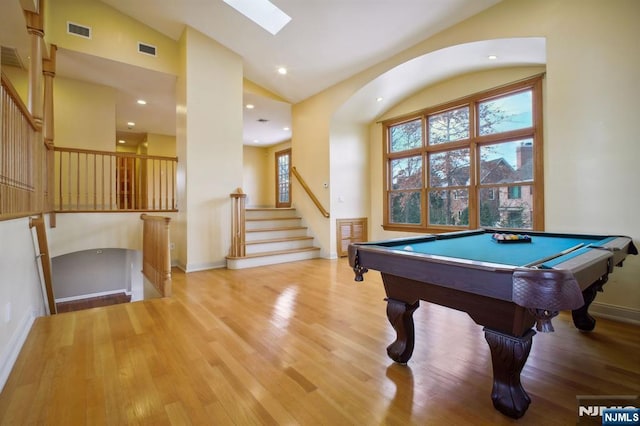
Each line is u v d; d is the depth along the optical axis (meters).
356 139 6.05
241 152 5.06
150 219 4.14
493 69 4.31
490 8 3.41
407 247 2.06
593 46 2.72
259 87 5.78
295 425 1.40
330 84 5.50
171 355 2.06
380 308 3.02
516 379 1.46
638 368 1.87
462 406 1.53
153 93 5.70
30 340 2.28
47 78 4.07
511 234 2.68
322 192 5.86
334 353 2.09
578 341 2.25
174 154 8.52
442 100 4.93
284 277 4.30
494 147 4.42
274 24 4.24
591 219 2.73
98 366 1.92
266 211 6.23
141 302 3.20
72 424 1.41
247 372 1.85
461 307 1.60
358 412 1.49
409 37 4.03
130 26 4.58
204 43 4.71
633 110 2.52
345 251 5.90
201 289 3.69
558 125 2.92
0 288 1.85
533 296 1.16
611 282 2.68
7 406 1.53
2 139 1.99
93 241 4.53
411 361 1.97
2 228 1.94
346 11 3.72
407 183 5.66
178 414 1.48
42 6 3.38
